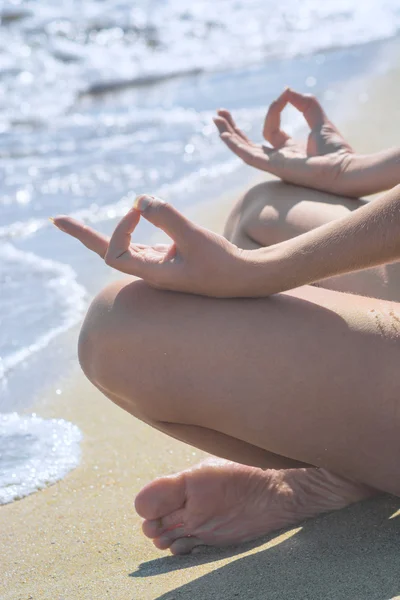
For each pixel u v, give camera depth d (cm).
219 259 194
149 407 205
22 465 285
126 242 201
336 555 200
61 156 662
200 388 198
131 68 970
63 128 746
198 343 195
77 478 278
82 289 428
